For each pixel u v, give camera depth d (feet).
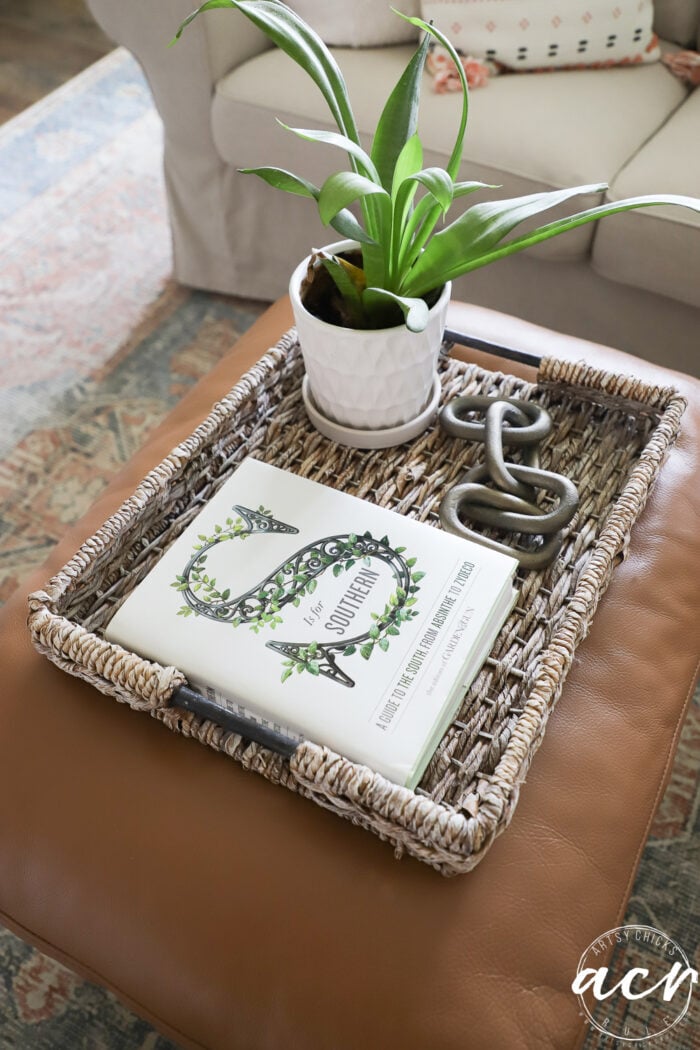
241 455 3.02
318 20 4.62
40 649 2.45
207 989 2.12
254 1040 2.08
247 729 2.22
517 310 4.82
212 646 2.39
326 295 2.89
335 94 2.60
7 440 4.85
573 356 3.36
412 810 2.03
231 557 2.59
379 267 2.63
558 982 2.07
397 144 2.63
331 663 2.34
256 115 4.57
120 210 6.16
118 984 2.22
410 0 4.51
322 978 2.07
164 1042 2.98
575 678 2.53
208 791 2.33
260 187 4.99
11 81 7.25
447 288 2.71
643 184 4.01
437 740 2.30
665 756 2.44
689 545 2.83
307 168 4.64
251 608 2.47
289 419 3.12
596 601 2.50
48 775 2.39
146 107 6.98
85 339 5.37
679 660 2.61
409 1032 2.01
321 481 2.93
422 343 2.72
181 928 2.17
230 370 3.40
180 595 2.51
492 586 2.48
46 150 6.60
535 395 3.16
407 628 2.40
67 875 2.26
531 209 2.48
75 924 2.24
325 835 2.25
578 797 2.33
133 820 2.30
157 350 5.32
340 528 2.64
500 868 2.20
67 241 5.95
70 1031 3.01
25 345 5.33
